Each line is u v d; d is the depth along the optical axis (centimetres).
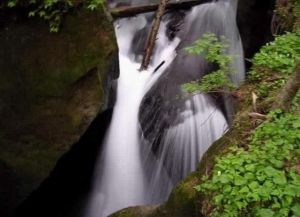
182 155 700
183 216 440
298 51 573
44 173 645
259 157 394
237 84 780
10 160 647
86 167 739
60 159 670
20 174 652
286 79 516
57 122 639
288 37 595
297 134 404
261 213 346
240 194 366
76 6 630
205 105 739
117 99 762
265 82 554
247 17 838
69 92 636
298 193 353
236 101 622
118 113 754
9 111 643
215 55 595
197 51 586
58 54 636
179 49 859
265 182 365
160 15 820
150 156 719
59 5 626
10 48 639
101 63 637
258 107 497
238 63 834
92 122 671
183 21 928
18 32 641
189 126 715
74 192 737
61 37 636
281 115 446
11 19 641
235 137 460
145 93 766
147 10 914
